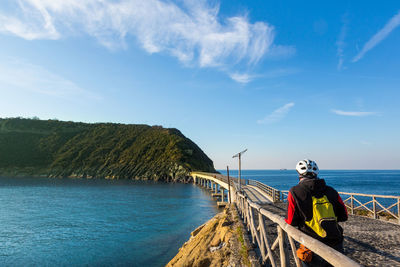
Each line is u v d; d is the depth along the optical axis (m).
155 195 69.62
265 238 4.57
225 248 10.49
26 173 152.62
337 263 1.57
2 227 32.19
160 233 28.48
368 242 7.45
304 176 2.90
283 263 3.13
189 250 15.09
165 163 146.00
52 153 179.12
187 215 39.69
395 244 7.18
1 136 187.62
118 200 58.62
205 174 94.19
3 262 20.56
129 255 21.47
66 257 21.44
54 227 32.16
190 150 161.75
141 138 187.75
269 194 25.45
